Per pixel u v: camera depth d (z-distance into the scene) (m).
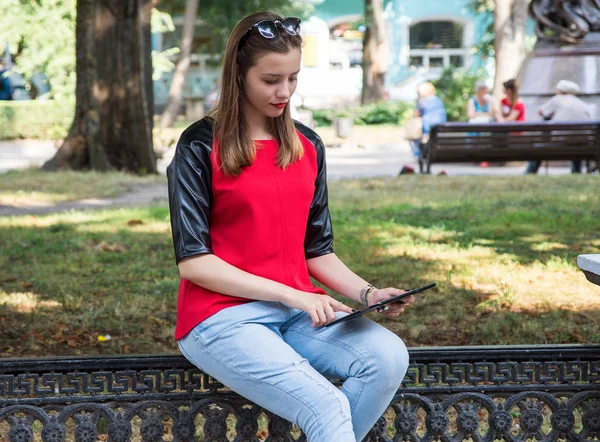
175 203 2.62
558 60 16.70
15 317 5.46
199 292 2.67
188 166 2.62
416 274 6.40
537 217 8.87
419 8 38.84
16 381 2.86
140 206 10.73
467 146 13.51
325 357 2.66
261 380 2.53
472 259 6.97
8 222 9.34
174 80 30.56
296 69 2.62
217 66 34.69
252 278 2.57
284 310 2.68
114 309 5.57
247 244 2.65
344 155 20.64
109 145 15.24
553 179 12.60
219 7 33.75
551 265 6.57
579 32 16.61
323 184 2.88
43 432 2.85
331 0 39.19
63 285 6.27
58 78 28.95
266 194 2.63
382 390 2.59
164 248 7.77
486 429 3.88
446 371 3.02
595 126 13.23
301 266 2.77
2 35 27.95
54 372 2.87
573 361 3.05
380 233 8.20
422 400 3.02
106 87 15.16
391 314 2.73
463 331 5.09
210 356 2.61
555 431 3.07
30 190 12.57
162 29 31.30
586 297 5.74
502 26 23.05
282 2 35.00
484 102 16.08
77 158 15.25
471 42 39.28
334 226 8.62
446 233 8.16
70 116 27.03
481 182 12.42
